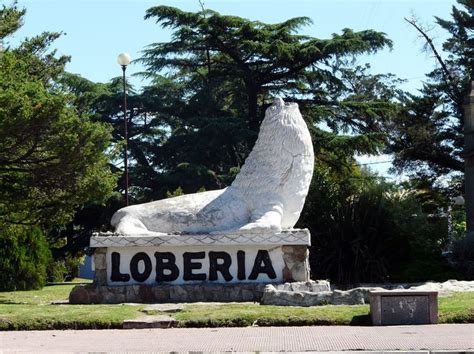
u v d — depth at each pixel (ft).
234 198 53.47
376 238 77.41
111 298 51.37
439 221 93.56
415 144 135.95
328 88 132.36
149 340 34.17
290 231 51.55
